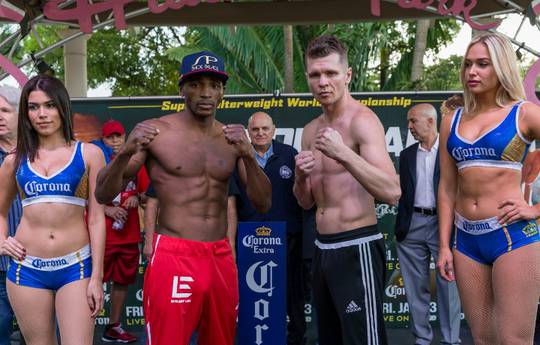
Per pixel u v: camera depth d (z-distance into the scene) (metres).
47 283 3.33
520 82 3.14
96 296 3.33
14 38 5.65
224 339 3.38
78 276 3.34
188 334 3.24
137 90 21.66
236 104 6.48
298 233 5.26
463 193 3.27
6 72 5.51
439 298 5.46
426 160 5.43
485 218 3.16
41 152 3.38
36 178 3.33
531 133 3.10
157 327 3.21
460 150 3.22
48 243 3.31
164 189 3.24
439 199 3.47
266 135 5.24
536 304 3.13
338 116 3.39
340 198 3.34
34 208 3.34
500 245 3.13
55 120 3.35
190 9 6.75
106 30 20.91
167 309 3.18
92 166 3.41
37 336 3.37
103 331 6.57
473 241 3.24
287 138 6.47
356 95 6.47
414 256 5.48
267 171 5.23
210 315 3.32
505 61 3.09
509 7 5.81
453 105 5.41
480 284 3.25
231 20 6.78
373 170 3.06
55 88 3.34
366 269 3.30
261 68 13.56
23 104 3.34
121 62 21.33
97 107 6.52
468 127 3.22
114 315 6.15
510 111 3.12
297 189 3.55
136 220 6.10
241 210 5.21
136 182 6.05
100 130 6.51
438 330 6.50
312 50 3.32
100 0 6.27
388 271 6.54
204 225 3.25
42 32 19.05
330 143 3.01
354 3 6.64
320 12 6.72
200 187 3.24
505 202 3.09
